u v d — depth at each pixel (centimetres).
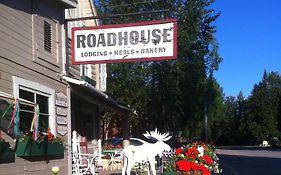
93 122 2127
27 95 1228
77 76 1736
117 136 3931
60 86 1460
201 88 3794
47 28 1388
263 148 6694
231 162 3155
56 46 1451
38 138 1235
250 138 9544
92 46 1397
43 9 1362
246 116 9494
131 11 3259
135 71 3528
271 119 9000
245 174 2169
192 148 1124
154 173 1366
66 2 1466
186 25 3388
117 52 1382
